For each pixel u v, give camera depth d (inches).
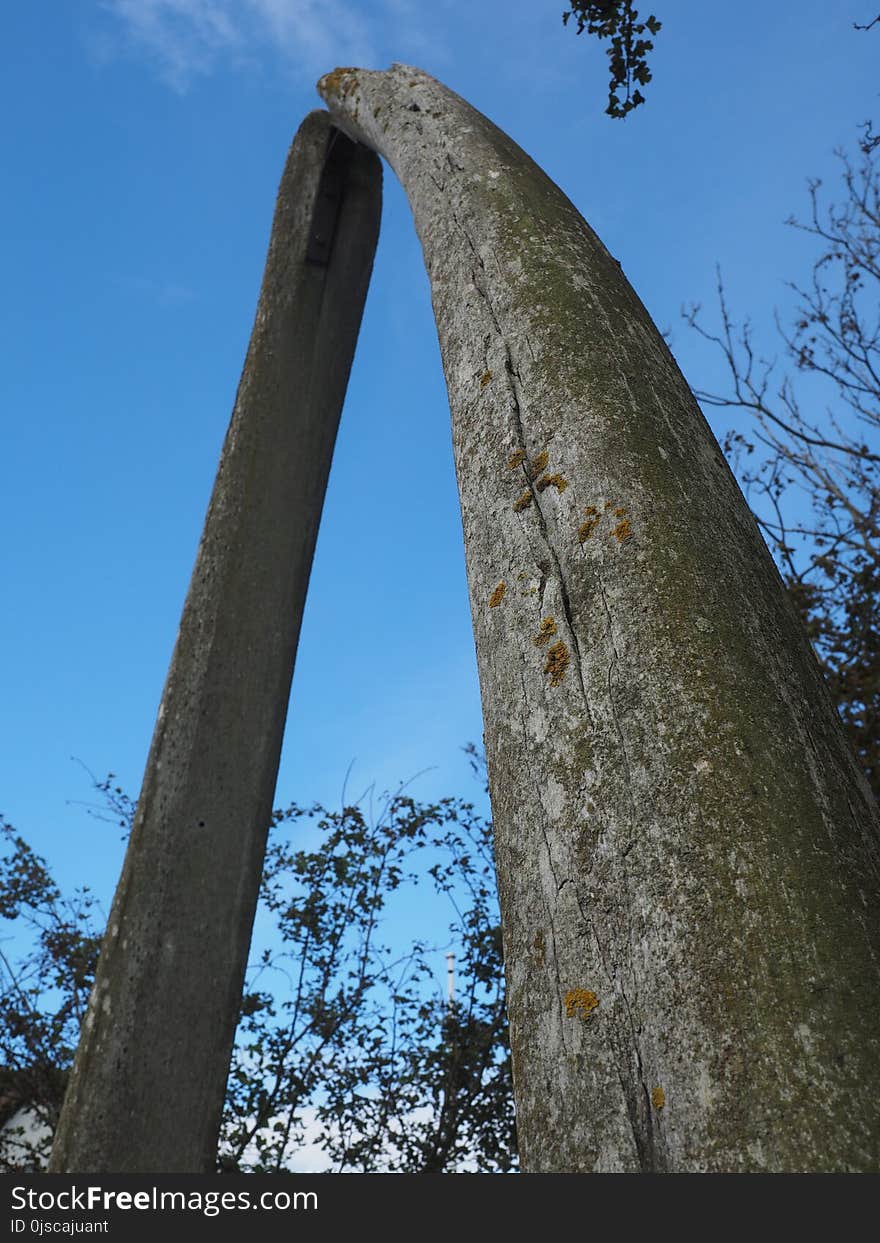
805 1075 26.8
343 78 102.2
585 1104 31.0
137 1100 101.3
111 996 106.4
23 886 196.1
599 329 52.9
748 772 33.2
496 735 42.4
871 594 198.5
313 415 146.8
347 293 156.3
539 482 47.2
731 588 40.1
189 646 127.3
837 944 29.2
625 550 41.4
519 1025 35.1
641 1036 30.5
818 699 38.6
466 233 65.1
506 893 38.4
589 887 34.5
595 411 47.7
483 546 48.4
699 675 36.1
